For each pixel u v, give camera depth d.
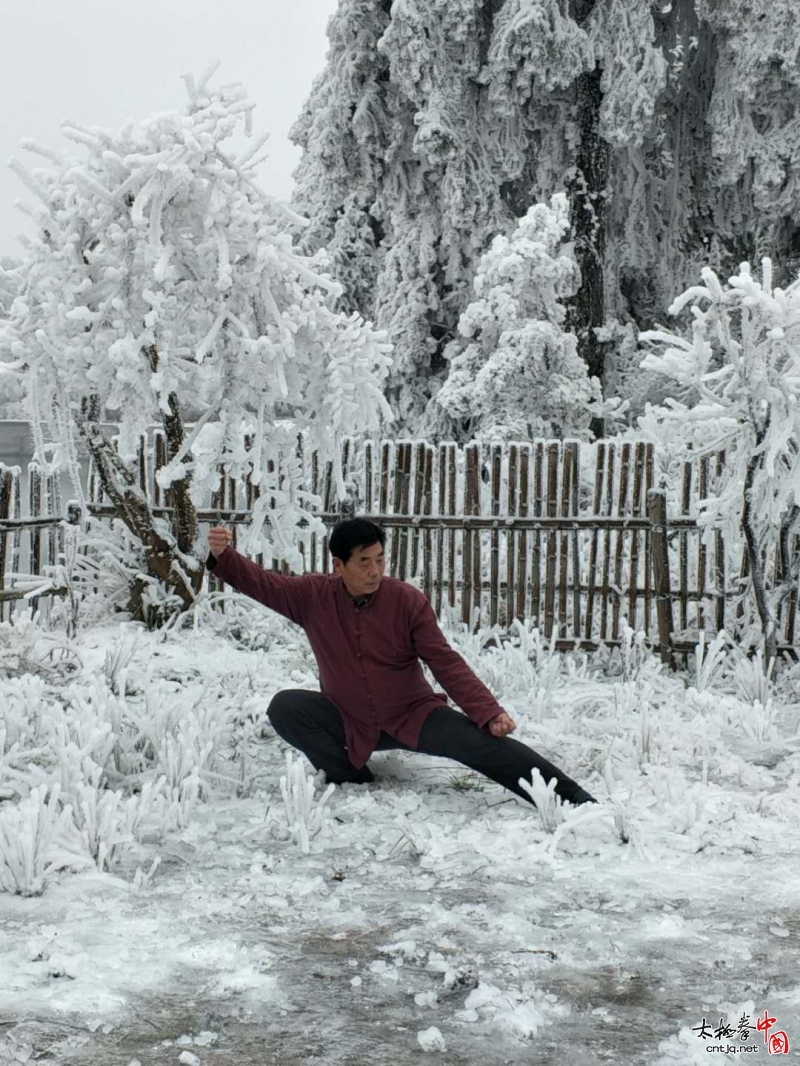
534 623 7.61
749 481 6.55
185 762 4.32
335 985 2.77
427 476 7.71
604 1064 2.40
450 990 2.74
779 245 15.70
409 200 15.88
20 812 3.54
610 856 3.74
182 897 3.34
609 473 7.43
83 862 3.49
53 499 7.82
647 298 16.48
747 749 5.30
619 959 2.94
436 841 3.84
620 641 7.30
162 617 7.35
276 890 3.40
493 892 3.40
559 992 2.74
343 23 15.54
